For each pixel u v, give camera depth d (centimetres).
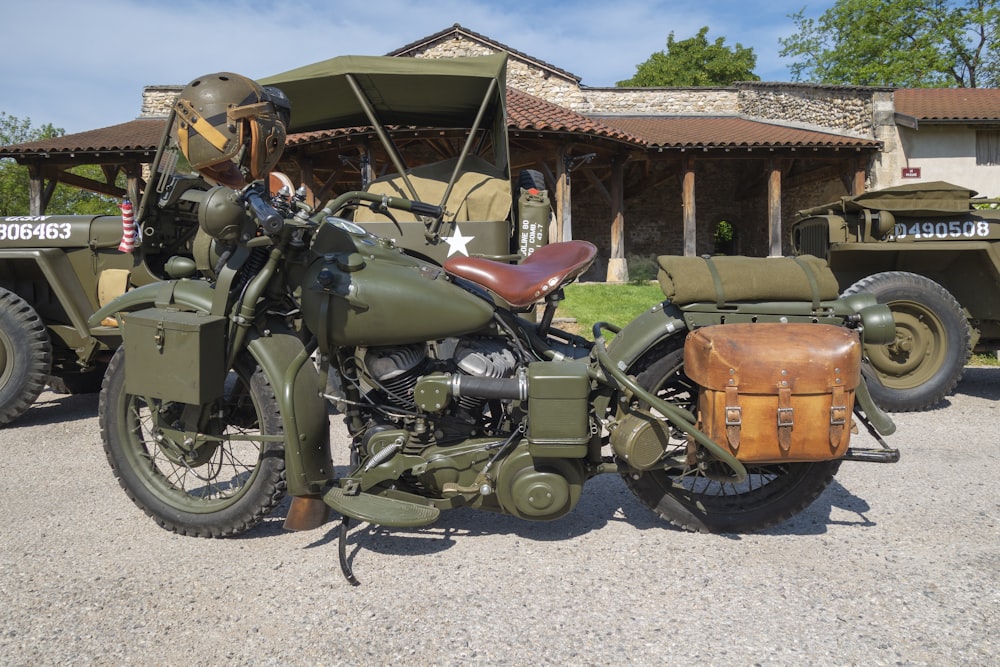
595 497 347
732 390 245
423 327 259
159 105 2069
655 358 279
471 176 481
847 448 255
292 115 511
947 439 458
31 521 319
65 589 250
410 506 263
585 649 209
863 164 1752
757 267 275
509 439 261
